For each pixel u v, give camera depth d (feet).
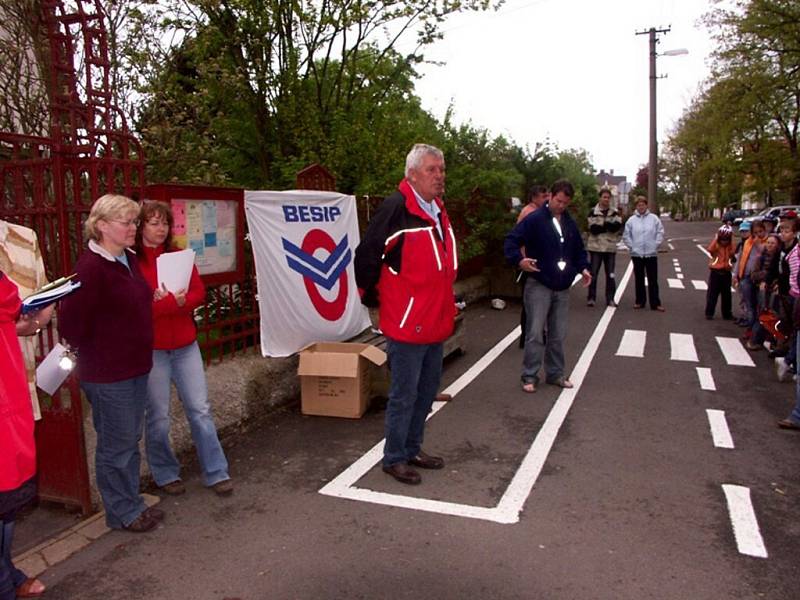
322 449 16.29
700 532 12.08
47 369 11.02
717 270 33.81
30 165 12.66
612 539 11.83
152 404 13.39
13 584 10.16
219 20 30.96
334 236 22.16
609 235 37.65
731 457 15.70
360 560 11.21
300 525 12.48
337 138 33.76
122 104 22.89
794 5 88.58
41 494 13.21
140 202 13.69
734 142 120.78
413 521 12.57
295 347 20.24
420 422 14.82
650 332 30.86
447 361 25.32
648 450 16.14
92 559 11.41
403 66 36.50
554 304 21.34
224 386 17.20
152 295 12.33
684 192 286.05
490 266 40.98
